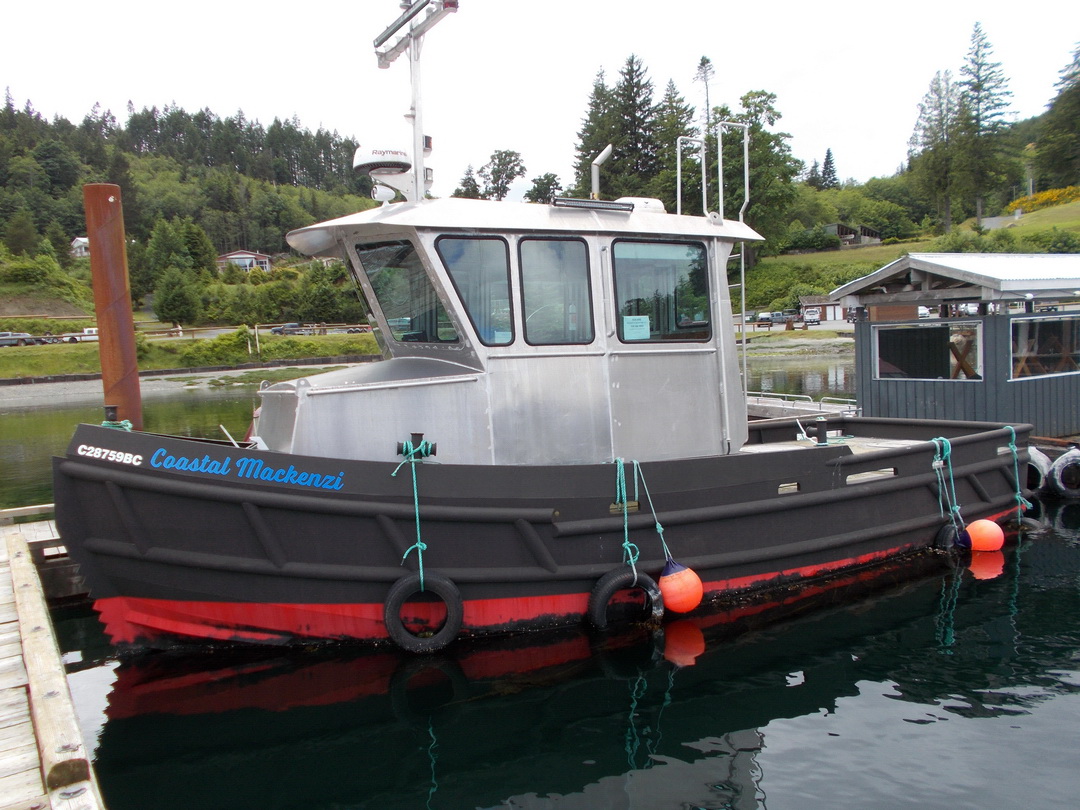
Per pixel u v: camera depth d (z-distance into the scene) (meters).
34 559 7.25
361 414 5.09
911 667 5.08
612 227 5.71
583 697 4.75
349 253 5.78
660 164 56.00
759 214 49.34
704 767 3.95
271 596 4.94
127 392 8.14
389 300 5.74
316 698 4.77
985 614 5.98
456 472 5.11
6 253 86.44
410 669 5.11
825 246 87.25
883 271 11.23
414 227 5.16
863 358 11.80
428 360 5.61
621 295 5.82
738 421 6.50
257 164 185.75
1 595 5.28
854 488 6.63
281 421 5.22
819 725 4.35
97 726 4.48
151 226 121.44
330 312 70.12
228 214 137.38
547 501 5.35
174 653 5.15
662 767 3.96
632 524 5.58
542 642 5.47
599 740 4.25
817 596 6.41
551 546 5.43
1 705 3.59
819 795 3.65
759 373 33.72
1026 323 10.36
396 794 3.78
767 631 5.72
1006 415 10.08
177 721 4.53
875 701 4.62
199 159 184.62
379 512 4.92
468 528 5.19
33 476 14.70
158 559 4.73
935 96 76.06
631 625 5.79
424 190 6.00
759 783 3.78
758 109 45.62
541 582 5.45
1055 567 7.06
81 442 4.60
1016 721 4.32
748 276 73.38
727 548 6.03
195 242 97.88
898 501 7.07
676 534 5.81
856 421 9.35
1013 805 3.51
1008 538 7.96
